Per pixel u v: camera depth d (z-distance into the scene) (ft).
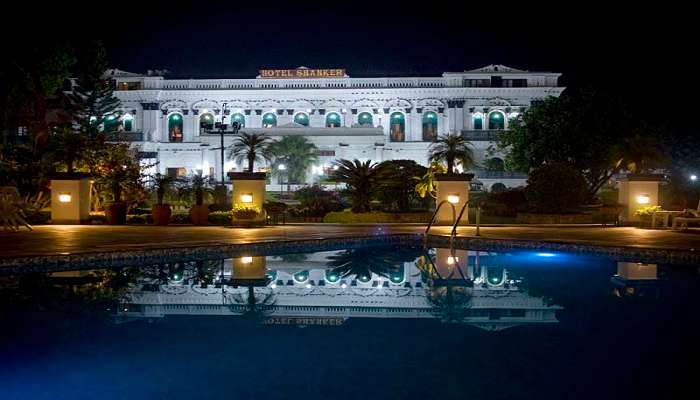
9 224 62.34
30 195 89.56
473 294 30.40
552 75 191.52
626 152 94.89
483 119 191.83
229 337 21.94
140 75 193.26
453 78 191.52
